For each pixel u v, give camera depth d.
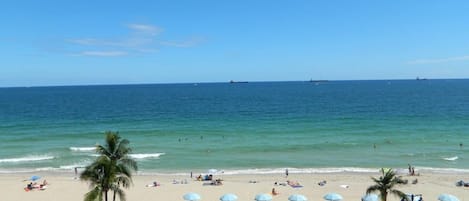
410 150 64.50
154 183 44.94
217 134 81.44
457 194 41.06
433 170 51.81
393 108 134.88
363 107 140.25
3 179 47.50
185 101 179.25
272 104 157.12
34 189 42.91
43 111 133.62
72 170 52.72
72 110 136.88
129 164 32.44
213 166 55.09
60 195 40.97
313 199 39.62
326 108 137.88
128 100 188.50
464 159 58.16
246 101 175.25
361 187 43.84
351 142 71.25
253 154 62.28
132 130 87.06
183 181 46.38
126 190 42.66
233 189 43.28
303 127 90.69
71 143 71.31
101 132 84.00
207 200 39.62
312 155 61.50
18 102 178.25
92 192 27.91
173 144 70.56
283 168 53.53
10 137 77.88
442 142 70.81
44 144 70.38
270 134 81.06
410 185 44.38
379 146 67.81
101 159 28.55
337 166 54.59
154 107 148.00
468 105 141.00
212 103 165.75
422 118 105.62
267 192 42.25
